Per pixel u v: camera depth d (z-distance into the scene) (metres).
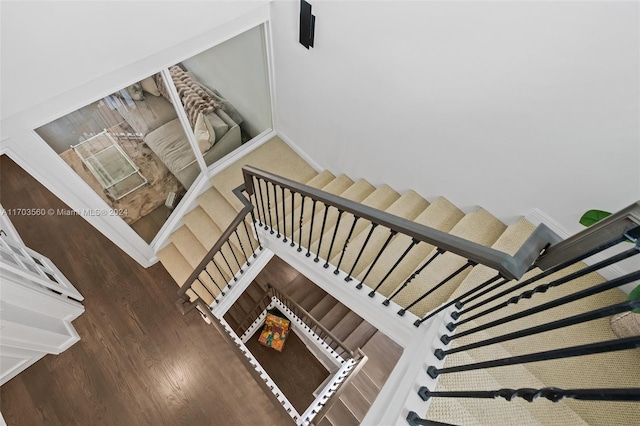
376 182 3.78
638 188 1.98
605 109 1.85
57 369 3.30
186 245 4.12
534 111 2.12
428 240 1.39
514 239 2.64
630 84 1.71
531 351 1.94
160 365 3.42
